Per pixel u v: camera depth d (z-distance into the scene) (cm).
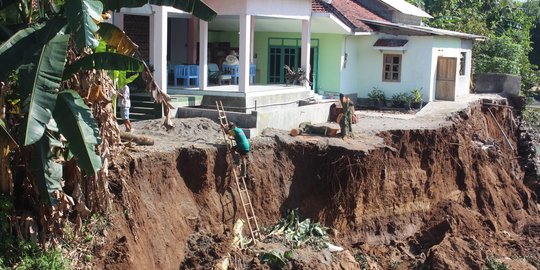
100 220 1756
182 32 3164
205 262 1966
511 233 2870
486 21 5712
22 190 1677
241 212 2195
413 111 3400
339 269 2114
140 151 2022
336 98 3419
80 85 1667
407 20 4206
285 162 2375
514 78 4216
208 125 2436
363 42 3625
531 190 3472
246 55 2756
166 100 1773
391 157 2570
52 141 1564
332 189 2367
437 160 2797
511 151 3716
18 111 1623
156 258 1886
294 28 3403
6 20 1675
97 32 1667
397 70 3581
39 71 1452
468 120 3403
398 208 2561
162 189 2012
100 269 1705
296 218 2292
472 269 2322
